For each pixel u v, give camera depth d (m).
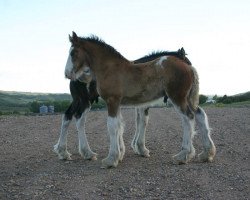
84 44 4.47
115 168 4.20
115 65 4.36
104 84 4.33
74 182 3.63
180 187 3.40
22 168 4.25
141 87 4.34
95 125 8.85
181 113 4.30
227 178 3.65
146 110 4.87
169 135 6.72
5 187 3.47
